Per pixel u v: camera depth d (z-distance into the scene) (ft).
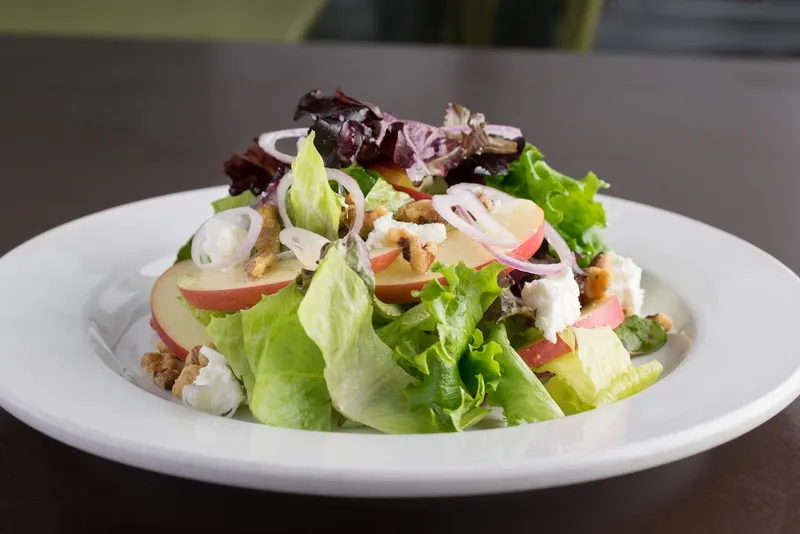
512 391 1.40
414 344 1.42
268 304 1.39
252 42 3.81
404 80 3.26
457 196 1.54
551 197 1.72
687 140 2.82
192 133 2.74
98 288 1.71
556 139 2.77
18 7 4.96
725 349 1.48
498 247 1.49
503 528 1.22
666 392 1.34
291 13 4.98
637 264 1.81
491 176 1.69
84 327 1.58
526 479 1.17
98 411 1.28
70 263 1.73
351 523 1.23
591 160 2.60
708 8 5.38
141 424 1.25
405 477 1.16
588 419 1.27
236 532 1.21
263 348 1.38
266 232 1.51
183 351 1.55
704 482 1.30
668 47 5.43
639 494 1.28
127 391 1.34
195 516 1.23
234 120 2.85
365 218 1.51
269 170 1.67
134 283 1.77
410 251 1.46
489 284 1.43
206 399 1.40
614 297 1.60
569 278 1.50
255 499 1.26
